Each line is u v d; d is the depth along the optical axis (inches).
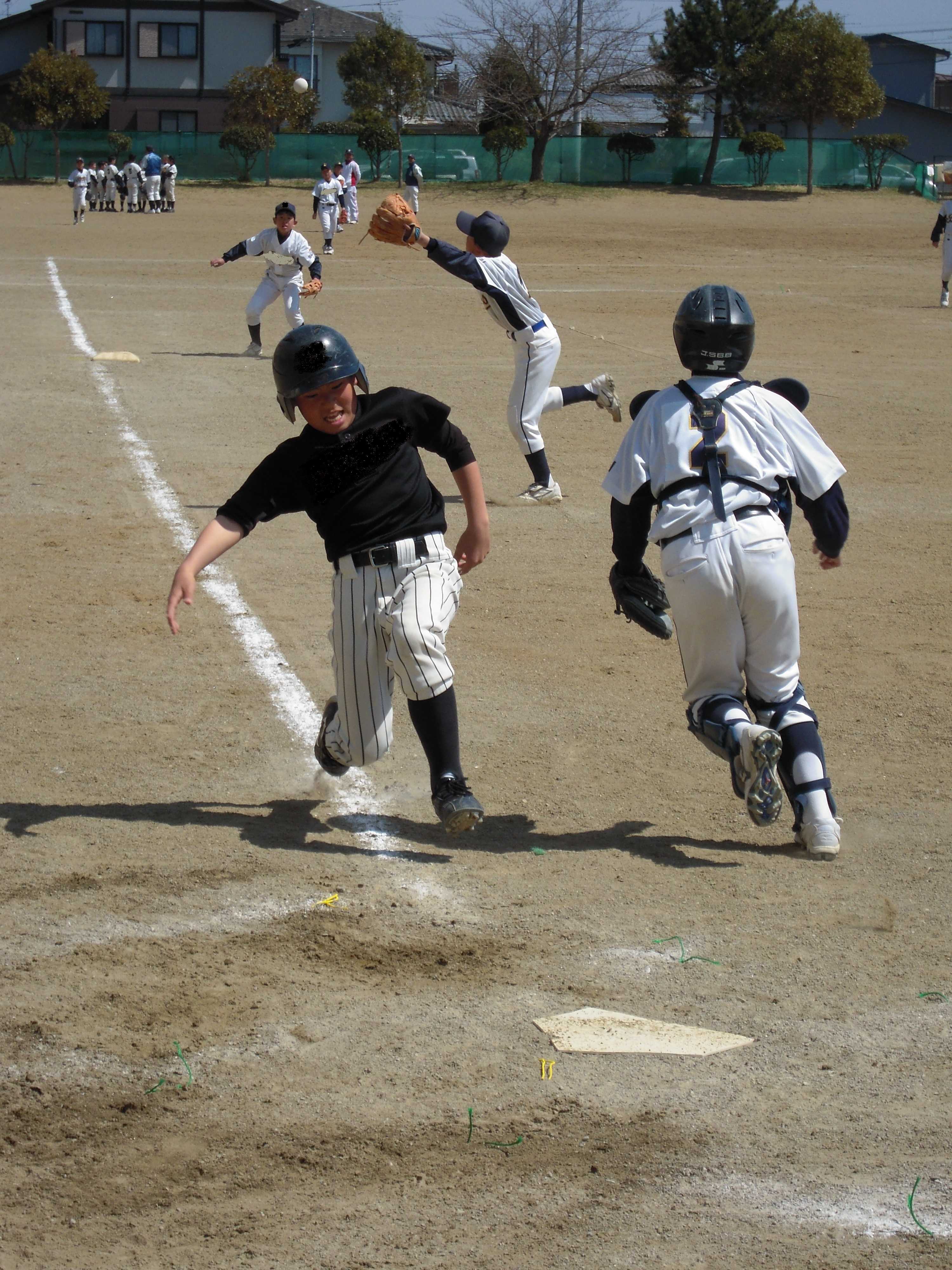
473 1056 140.9
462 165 2425.0
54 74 2427.4
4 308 858.8
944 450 498.9
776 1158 125.8
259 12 2768.2
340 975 156.8
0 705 240.2
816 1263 112.1
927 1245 114.5
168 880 179.0
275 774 216.2
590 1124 130.2
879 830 200.1
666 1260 112.1
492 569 340.5
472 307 930.7
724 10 2347.4
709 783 218.1
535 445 406.3
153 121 2790.4
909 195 2269.9
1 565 327.3
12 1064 137.6
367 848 191.5
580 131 2650.1
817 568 347.6
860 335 826.2
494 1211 117.8
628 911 174.1
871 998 154.2
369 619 181.6
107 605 299.3
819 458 185.5
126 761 218.7
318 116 3189.0
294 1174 122.2
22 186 2301.9
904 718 245.3
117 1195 119.0
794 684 192.2
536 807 207.0
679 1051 142.4
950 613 310.0
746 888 181.0
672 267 1280.8
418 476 184.2
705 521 180.9
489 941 165.3
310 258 678.5
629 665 273.1
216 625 288.4
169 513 379.2
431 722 184.1
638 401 193.3
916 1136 129.6
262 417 527.2
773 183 2406.5
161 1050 140.8
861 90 2252.7
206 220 1831.9
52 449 458.9
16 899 172.7
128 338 741.9
